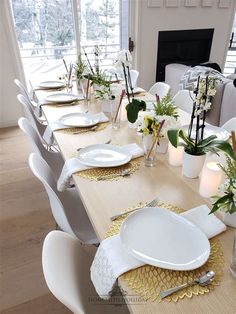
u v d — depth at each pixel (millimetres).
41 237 1841
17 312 1384
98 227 888
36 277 1562
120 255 766
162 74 4281
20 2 3234
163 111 1309
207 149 1077
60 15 3484
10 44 3242
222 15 4301
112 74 2467
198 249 776
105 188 1094
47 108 2105
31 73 3752
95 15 3609
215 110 2836
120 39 3887
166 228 847
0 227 1928
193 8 4016
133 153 1342
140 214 896
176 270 718
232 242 819
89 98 2266
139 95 2359
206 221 888
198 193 1061
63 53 3744
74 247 900
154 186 1106
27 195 2270
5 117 3604
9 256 1698
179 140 1169
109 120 1813
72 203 1478
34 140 1628
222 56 4703
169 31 4000
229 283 691
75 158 1312
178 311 625
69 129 1682
